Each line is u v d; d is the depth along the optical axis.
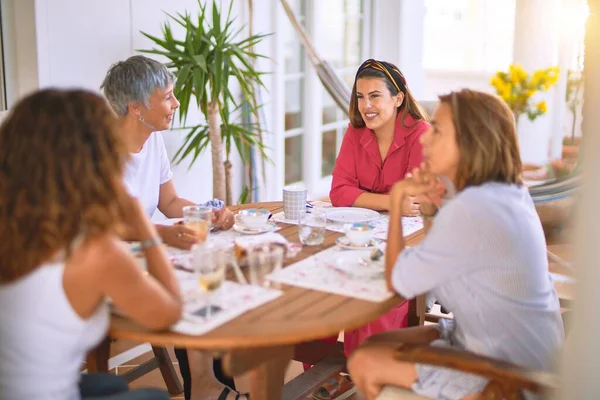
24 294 1.53
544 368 1.86
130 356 3.06
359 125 2.89
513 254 1.79
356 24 5.97
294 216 2.54
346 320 1.70
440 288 1.88
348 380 2.70
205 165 4.54
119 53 3.84
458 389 1.79
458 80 7.83
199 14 4.26
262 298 1.82
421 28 6.50
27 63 3.44
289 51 5.34
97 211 1.52
